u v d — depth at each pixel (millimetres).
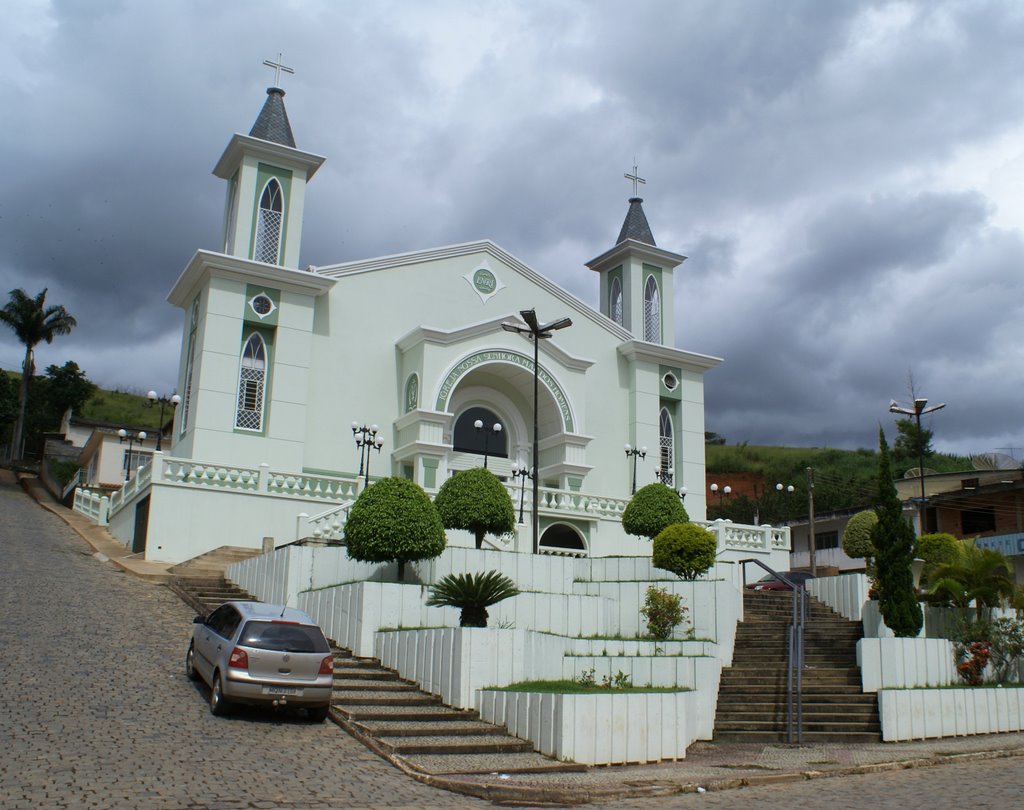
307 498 25438
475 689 13492
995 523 39062
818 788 10617
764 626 19359
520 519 26844
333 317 29531
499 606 17453
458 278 31984
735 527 29281
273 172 29766
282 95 31141
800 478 67438
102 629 15680
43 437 62938
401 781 10016
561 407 31562
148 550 23281
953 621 18625
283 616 12602
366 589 16031
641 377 34562
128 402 89375
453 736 12211
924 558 21938
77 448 60375
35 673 12500
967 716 15617
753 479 74250
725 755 13258
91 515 35469
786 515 60875
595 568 21938
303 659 12141
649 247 37250
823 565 44594
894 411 28109
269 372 27797
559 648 15242
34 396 69688
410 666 14727
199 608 18141
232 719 11828
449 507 21328
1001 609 18969
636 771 11477
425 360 28953
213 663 12328
